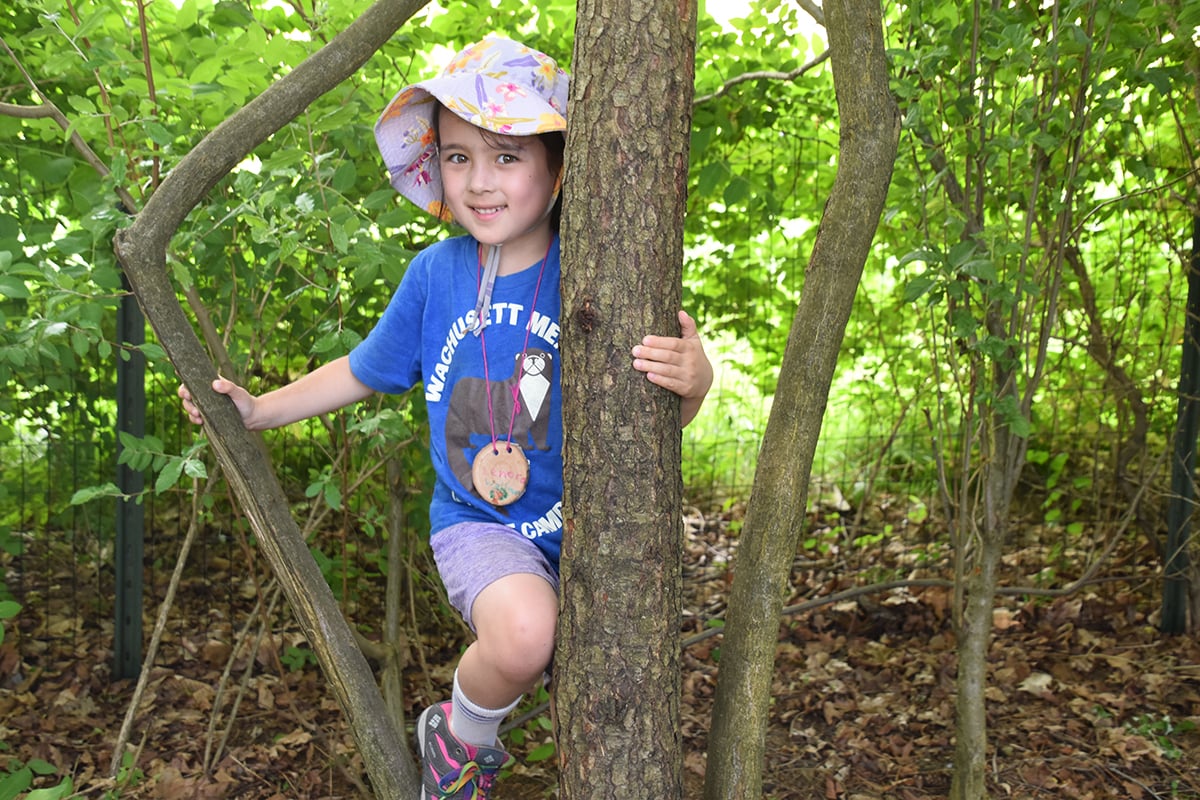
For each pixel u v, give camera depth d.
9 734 3.18
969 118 2.79
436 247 2.17
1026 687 3.55
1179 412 3.87
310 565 1.93
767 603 1.79
